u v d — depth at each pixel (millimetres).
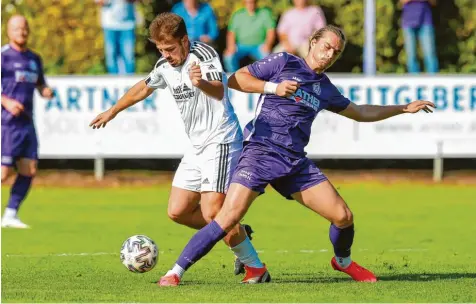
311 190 26188
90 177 58125
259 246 36625
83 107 55062
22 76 41969
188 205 27141
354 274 27531
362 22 60594
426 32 59094
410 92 55375
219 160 26297
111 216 44844
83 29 58969
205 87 24875
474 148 55500
